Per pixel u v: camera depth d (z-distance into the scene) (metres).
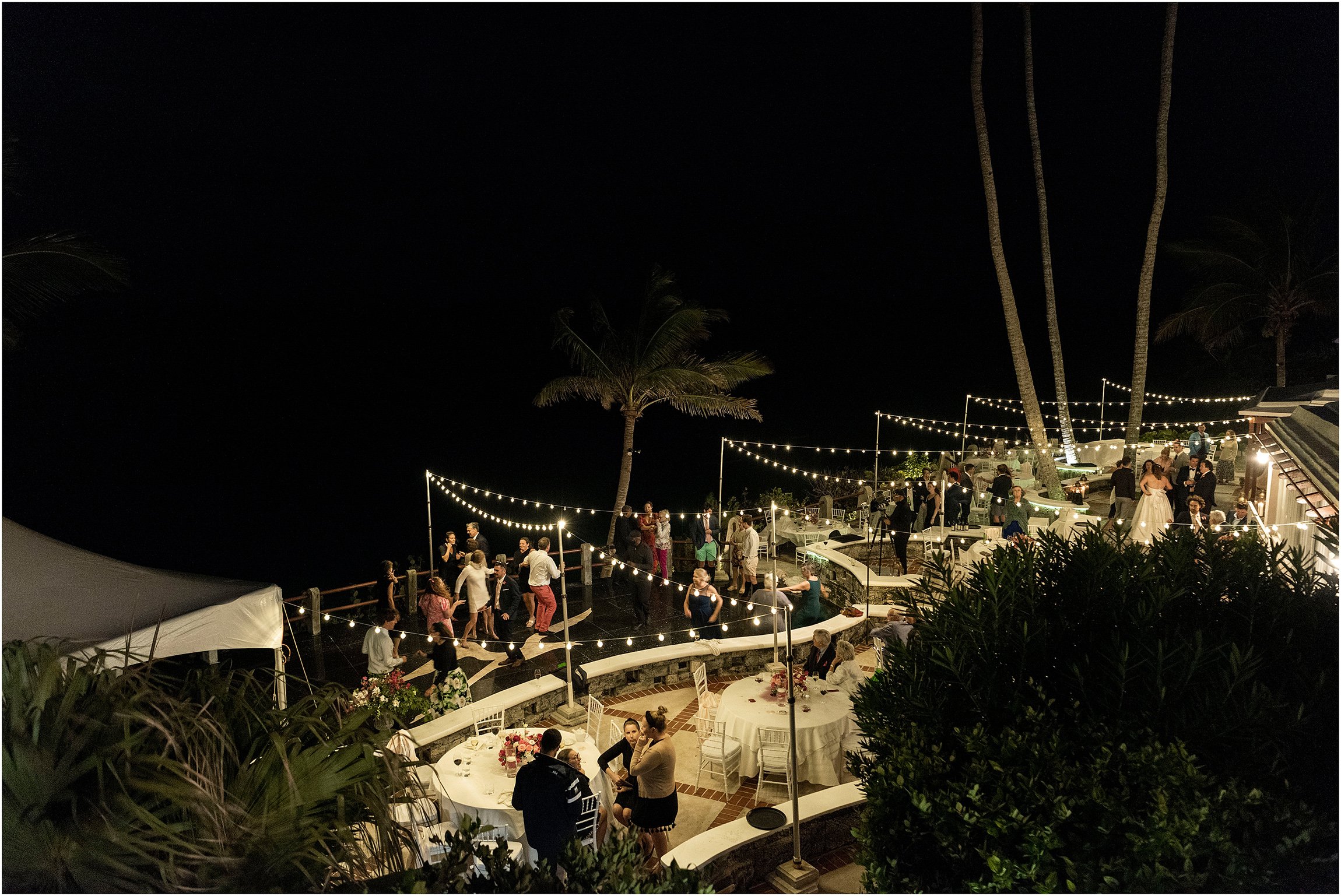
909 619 4.47
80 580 6.86
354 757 2.82
